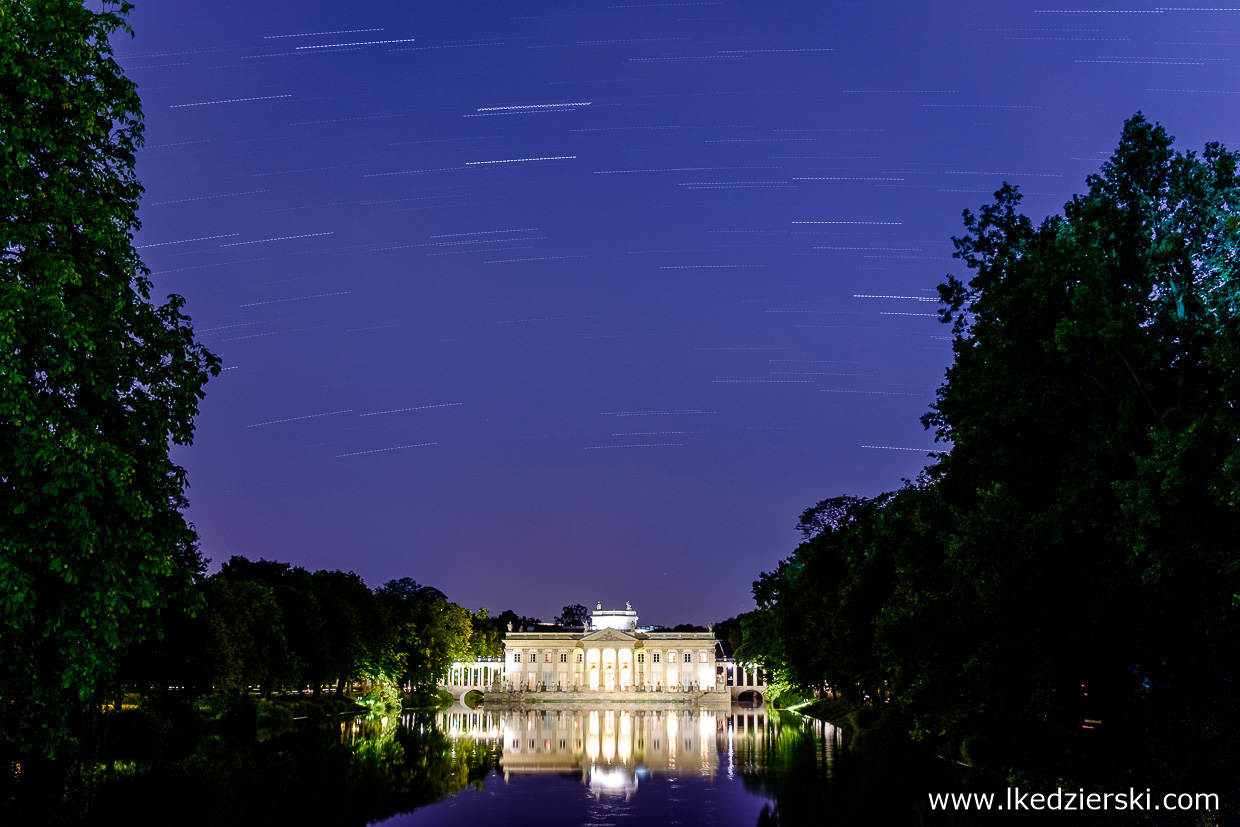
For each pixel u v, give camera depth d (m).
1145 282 39.03
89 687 31.77
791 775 58.84
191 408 37.25
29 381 30.53
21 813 43.88
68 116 33.38
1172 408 35.97
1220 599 33.88
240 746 79.94
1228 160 38.28
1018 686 44.06
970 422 45.44
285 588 127.44
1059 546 39.53
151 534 33.00
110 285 33.75
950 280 47.50
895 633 53.00
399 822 43.25
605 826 42.00
